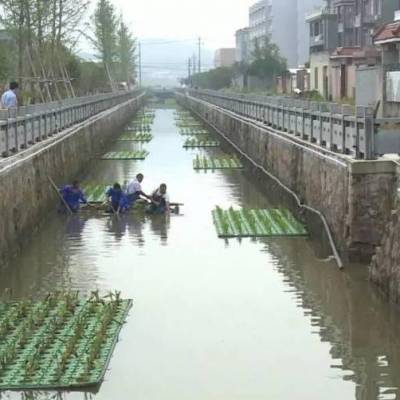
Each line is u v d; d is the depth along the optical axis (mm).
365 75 40250
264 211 25516
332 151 21266
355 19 64688
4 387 11586
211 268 18469
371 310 15141
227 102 58000
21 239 20922
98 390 11648
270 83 85188
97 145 44281
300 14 103750
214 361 12695
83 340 13281
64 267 18719
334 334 13859
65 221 24578
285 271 18109
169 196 28375
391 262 15273
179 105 120125
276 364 12570
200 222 24109
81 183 32250
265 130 33750
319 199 21719
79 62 64125
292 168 26688
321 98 53438
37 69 43375
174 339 13664
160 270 18328
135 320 14641
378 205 17688
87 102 44562
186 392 11570
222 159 40500
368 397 11336
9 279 17703
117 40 91188
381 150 17906
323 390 11594
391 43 44750
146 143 51688
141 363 12609
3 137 21375
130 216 25203
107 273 18078
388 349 13156
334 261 18906
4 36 41281
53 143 27797
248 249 20375
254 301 15844
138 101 101375
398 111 35250
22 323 14148
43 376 11844
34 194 23094
